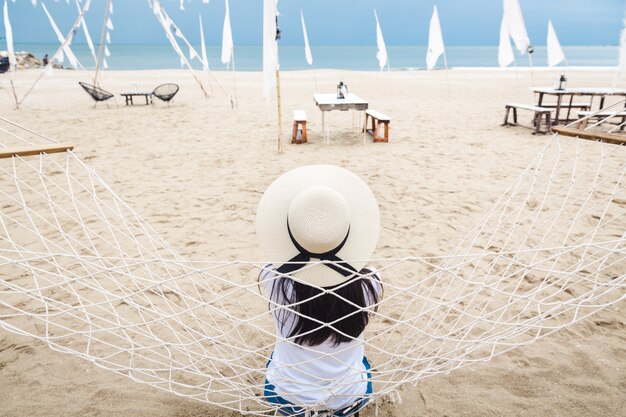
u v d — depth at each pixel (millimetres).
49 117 10641
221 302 2893
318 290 1376
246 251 3688
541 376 2201
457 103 12828
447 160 6531
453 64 66875
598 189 4855
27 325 2652
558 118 9641
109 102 13648
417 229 4062
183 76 25344
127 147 7652
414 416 1990
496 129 8906
